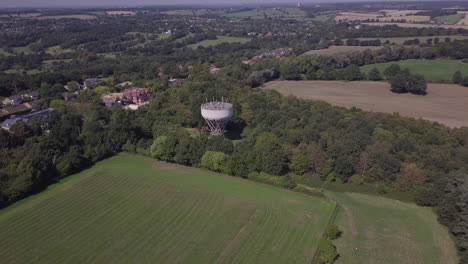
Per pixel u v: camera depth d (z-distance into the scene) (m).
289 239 74.06
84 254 70.06
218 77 194.88
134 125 125.69
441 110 150.00
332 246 68.44
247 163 101.62
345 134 113.81
